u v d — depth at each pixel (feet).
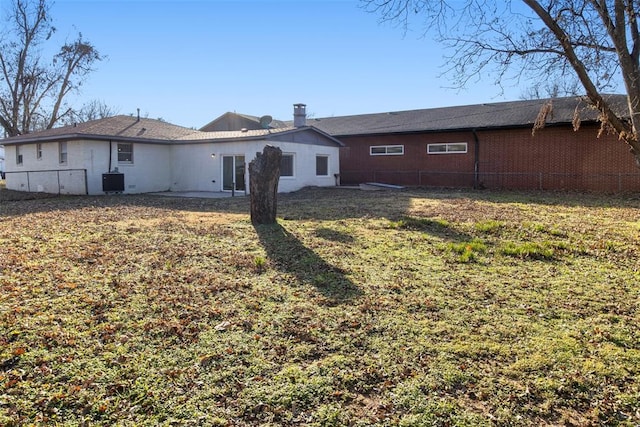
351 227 28.14
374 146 73.31
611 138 53.93
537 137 58.95
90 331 11.86
